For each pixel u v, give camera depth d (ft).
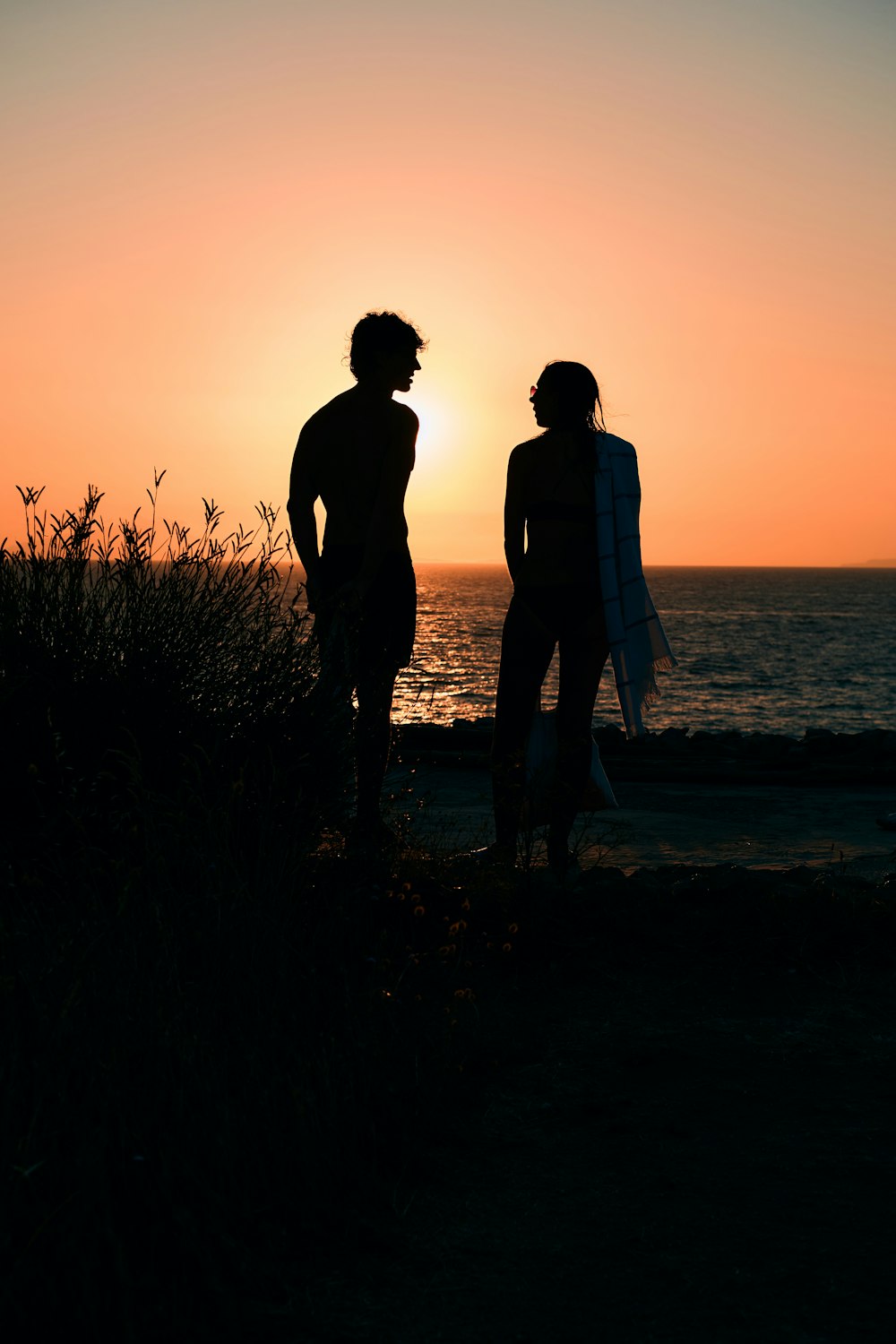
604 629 13.97
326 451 13.38
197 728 11.13
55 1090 6.30
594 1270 6.04
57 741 9.78
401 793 12.94
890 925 11.44
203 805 9.91
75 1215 5.48
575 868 13.01
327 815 11.68
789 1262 6.08
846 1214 6.57
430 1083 8.08
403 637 13.34
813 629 390.21
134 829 9.51
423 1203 6.72
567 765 13.79
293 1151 6.70
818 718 141.69
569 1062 8.82
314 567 13.44
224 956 8.58
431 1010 9.57
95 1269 5.42
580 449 13.84
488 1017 9.52
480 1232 6.43
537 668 14.05
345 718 11.93
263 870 10.01
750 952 10.97
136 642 11.21
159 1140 6.23
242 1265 5.84
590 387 13.98
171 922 8.60
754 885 12.20
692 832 17.30
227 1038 7.68
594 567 13.88
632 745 25.73
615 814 18.79
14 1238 5.45
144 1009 7.21
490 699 132.36
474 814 17.85
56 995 7.10
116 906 8.55
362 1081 7.74
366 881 11.38
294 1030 8.04
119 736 10.79
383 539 12.87
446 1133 7.57
